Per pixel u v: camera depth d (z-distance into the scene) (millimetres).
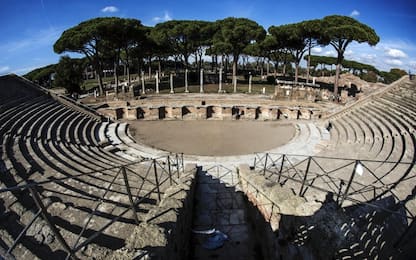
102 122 28219
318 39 40031
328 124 25703
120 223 7680
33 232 6977
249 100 34969
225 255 9992
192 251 10086
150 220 7102
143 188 11703
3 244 6465
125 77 75625
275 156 19906
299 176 13516
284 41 45344
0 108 21172
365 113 24078
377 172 12617
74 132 22656
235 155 20328
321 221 7070
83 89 49719
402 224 7766
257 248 10422
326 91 37719
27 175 11477
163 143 23312
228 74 74188
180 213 7930
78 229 7453
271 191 9469
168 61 90875
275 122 29281
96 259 5742
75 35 34875
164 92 44469
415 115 19266
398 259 6133
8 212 7969
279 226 8789
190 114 31516
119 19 36906
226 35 45688
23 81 27266
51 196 9648
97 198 9086
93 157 17281
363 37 30641
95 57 39938
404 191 9766
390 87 27109
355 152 16875
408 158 13406
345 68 77812
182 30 45219
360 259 6082
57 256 6133
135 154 20281
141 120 30422
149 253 5359
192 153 20938
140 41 43344
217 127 27812
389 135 17641
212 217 12102
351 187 11500
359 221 7652
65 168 13320
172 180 12805
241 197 13727
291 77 66125
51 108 25531
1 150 13914
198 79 59062
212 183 15383
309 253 7203
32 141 16875
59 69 43906
